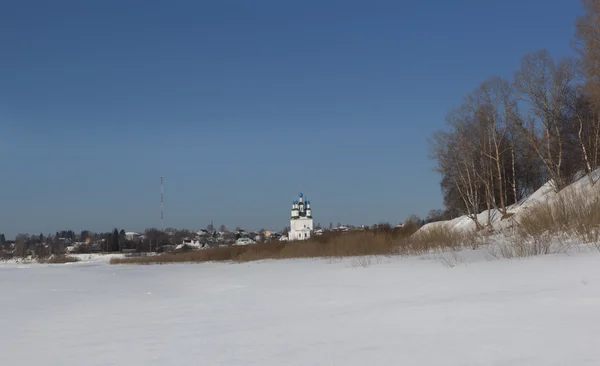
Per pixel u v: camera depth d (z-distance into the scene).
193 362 7.30
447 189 71.06
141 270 42.09
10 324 12.61
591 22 41.06
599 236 20.83
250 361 7.08
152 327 10.88
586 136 49.94
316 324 9.66
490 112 52.84
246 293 16.88
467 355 6.29
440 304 10.33
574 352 5.94
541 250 19.70
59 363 7.90
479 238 32.91
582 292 9.92
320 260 34.53
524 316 8.20
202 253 64.81
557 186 44.28
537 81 48.25
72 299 18.56
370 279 17.12
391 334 8.03
